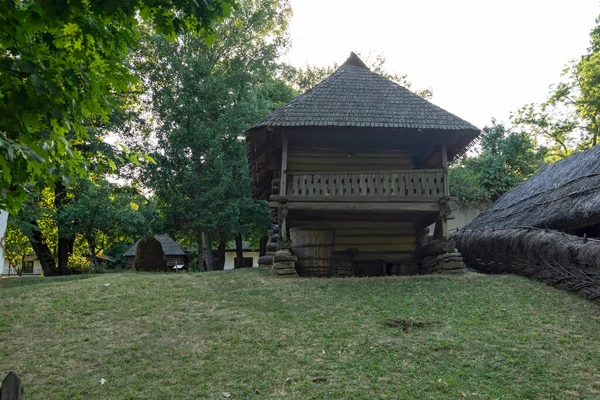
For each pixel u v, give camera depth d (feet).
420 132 49.96
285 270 46.98
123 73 16.37
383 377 23.56
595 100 111.14
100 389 23.45
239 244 111.75
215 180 85.05
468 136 50.37
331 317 32.83
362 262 57.52
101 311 36.17
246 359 26.25
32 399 22.58
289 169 55.62
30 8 14.25
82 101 15.69
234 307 36.01
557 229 46.11
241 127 85.61
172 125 85.81
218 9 16.20
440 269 47.52
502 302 35.35
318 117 48.83
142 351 28.09
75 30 15.28
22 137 14.37
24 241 111.65
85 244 120.67
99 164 19.25
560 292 37.40
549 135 127.34
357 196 48.60
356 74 56.95
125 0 14.57
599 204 39.42
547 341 27.66
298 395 21.86
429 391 22.07
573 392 21.83
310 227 50.98
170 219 86.22
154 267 86.84
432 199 48.52
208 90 85.97
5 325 33.55
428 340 28.09
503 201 72.79
